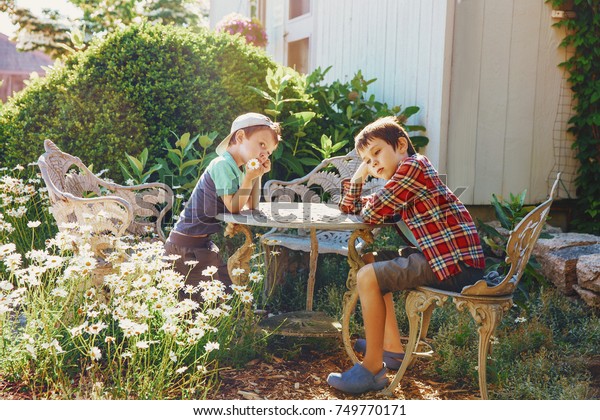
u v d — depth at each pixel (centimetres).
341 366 323
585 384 294
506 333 356
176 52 520
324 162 444
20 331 296
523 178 553
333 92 579
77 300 306
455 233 279
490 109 535
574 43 543
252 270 419
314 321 348
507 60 535
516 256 268
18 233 431
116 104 499
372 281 284
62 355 275
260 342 328
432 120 530
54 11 1405
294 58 855
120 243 312
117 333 304
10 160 506
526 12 536
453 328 351
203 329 273
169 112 509
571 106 559
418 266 279
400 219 307
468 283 278
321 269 448
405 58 570
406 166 280
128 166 496
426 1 536
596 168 549
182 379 277
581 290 422
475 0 519
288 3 862
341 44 694
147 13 1413
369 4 631
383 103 589
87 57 511
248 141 328
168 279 285
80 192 386
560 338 370
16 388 267
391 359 322
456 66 519
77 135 496
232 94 528
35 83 524
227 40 543
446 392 297
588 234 512
